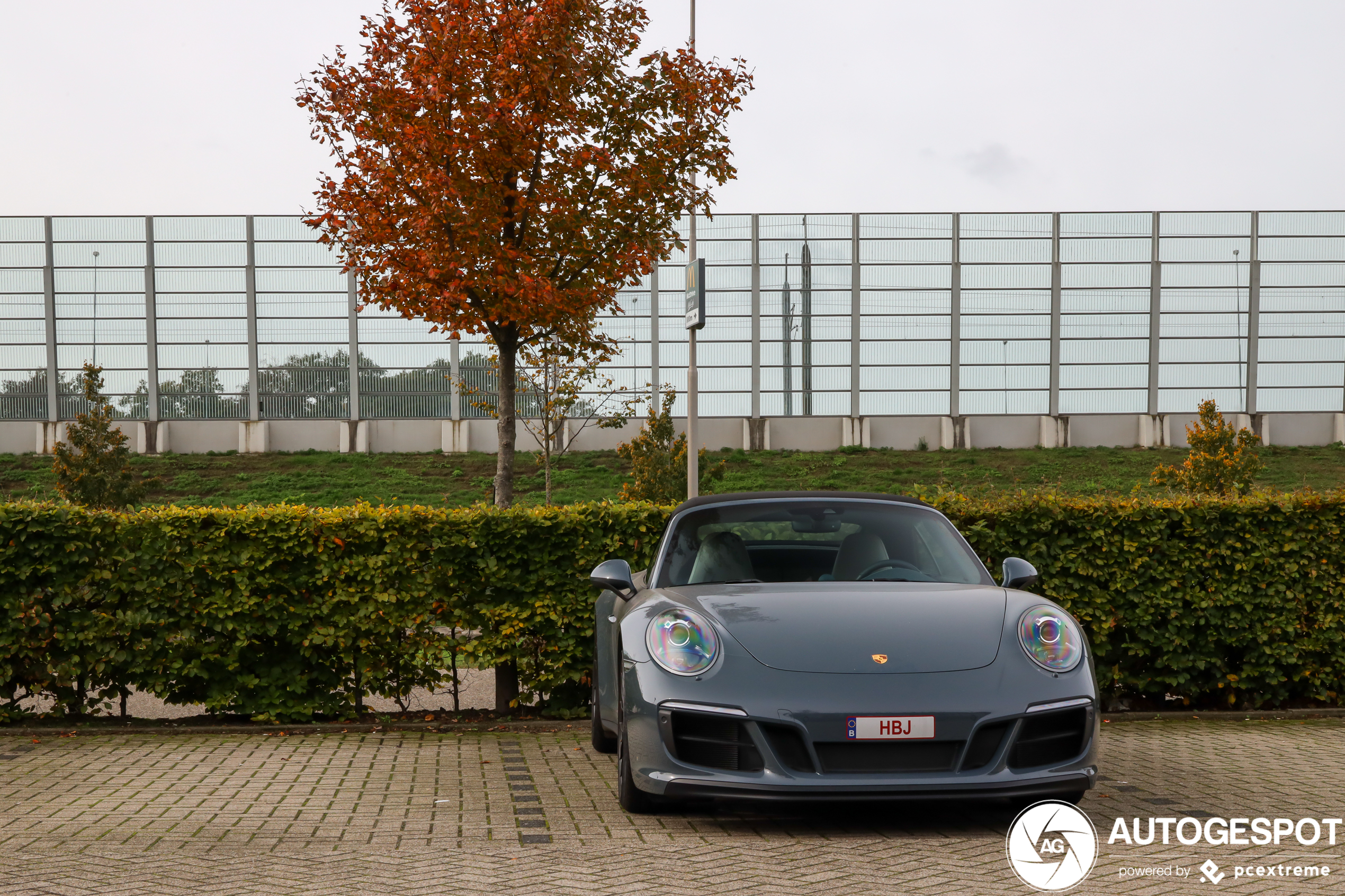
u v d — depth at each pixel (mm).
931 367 51562
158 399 49688
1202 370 52250
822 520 5363
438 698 8547
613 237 11531
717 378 50969
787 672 4074
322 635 7211
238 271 49906
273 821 4516
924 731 3928
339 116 10922
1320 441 51719
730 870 3658
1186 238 52188
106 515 7133
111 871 3709
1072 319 52000
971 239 51688
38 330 49781
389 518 7262
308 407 49938
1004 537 7570
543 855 3885
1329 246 52406
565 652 7410
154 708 8250
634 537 7379
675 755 4137
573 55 10711
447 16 10758
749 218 51094
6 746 6555
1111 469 45469
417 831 4305
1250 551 7734
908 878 3553
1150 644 7676
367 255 11070
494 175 10938
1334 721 7500
